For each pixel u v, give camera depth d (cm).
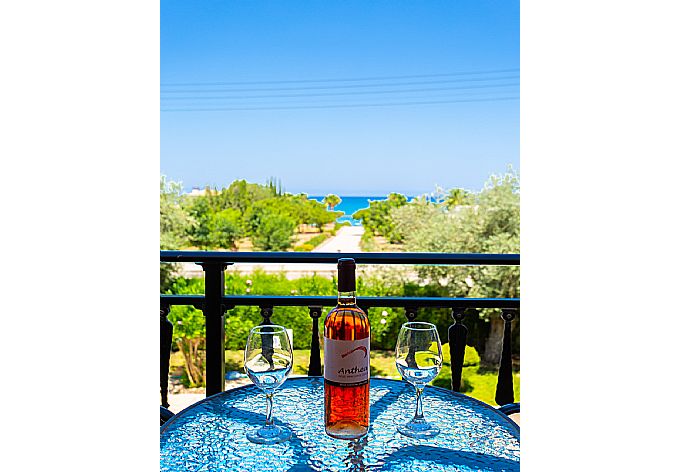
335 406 106
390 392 133
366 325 105
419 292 810
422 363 112
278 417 119
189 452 104
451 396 131
